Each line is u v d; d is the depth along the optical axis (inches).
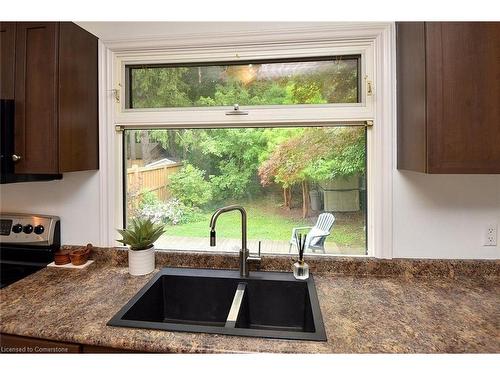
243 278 54.0
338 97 57.6
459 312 41.9
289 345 35.0
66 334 36.9
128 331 37.6
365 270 55.4
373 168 56.3
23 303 44.2
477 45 41.4
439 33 41.8
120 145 62.2
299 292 52.5
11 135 50.6
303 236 58.0
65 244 63.2
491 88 41.4
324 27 55.6
